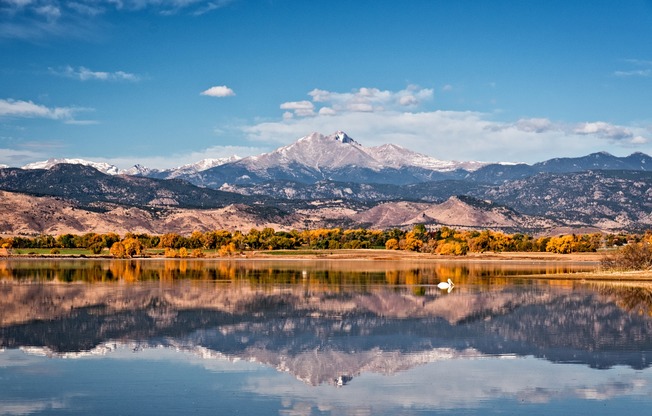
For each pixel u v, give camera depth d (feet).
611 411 130.52
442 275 478.59
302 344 193.88
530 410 131.23
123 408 131.54
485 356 177.37
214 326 224.94
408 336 207.21
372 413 129.59
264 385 148.56
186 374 157.28
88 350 183.83
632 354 178.81
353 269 562.66
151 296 317.83
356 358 175.01
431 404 135.54
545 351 184.14
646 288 365.61
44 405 133.18
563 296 319.88
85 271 517.96
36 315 249.55
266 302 294.05
